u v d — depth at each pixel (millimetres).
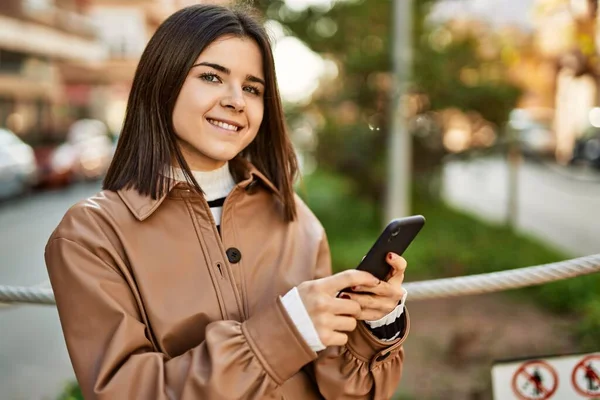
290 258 1595
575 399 1919
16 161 13234
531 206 12164
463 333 4438
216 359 1266
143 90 1482
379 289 1360
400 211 7625
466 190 14859
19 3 15461
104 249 1395
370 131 8109
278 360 1274
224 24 1468
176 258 1454
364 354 1460
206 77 1464
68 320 1371
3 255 8117
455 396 3592
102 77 17297
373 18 7941
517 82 8406
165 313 1413
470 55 8172
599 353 1905
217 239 1496
